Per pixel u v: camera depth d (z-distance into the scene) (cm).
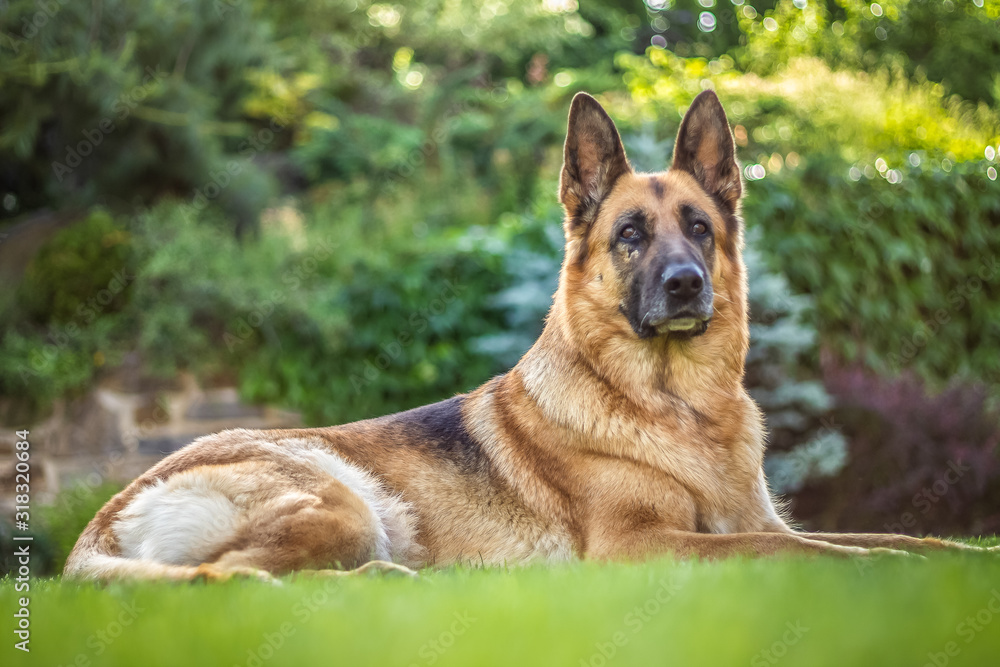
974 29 1441
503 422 421
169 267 870
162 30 1012
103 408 862
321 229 980
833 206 968
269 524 363
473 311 926
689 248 396
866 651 193
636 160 868
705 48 1914
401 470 410
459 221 1110
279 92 1258
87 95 948
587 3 1902
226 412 882
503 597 254
